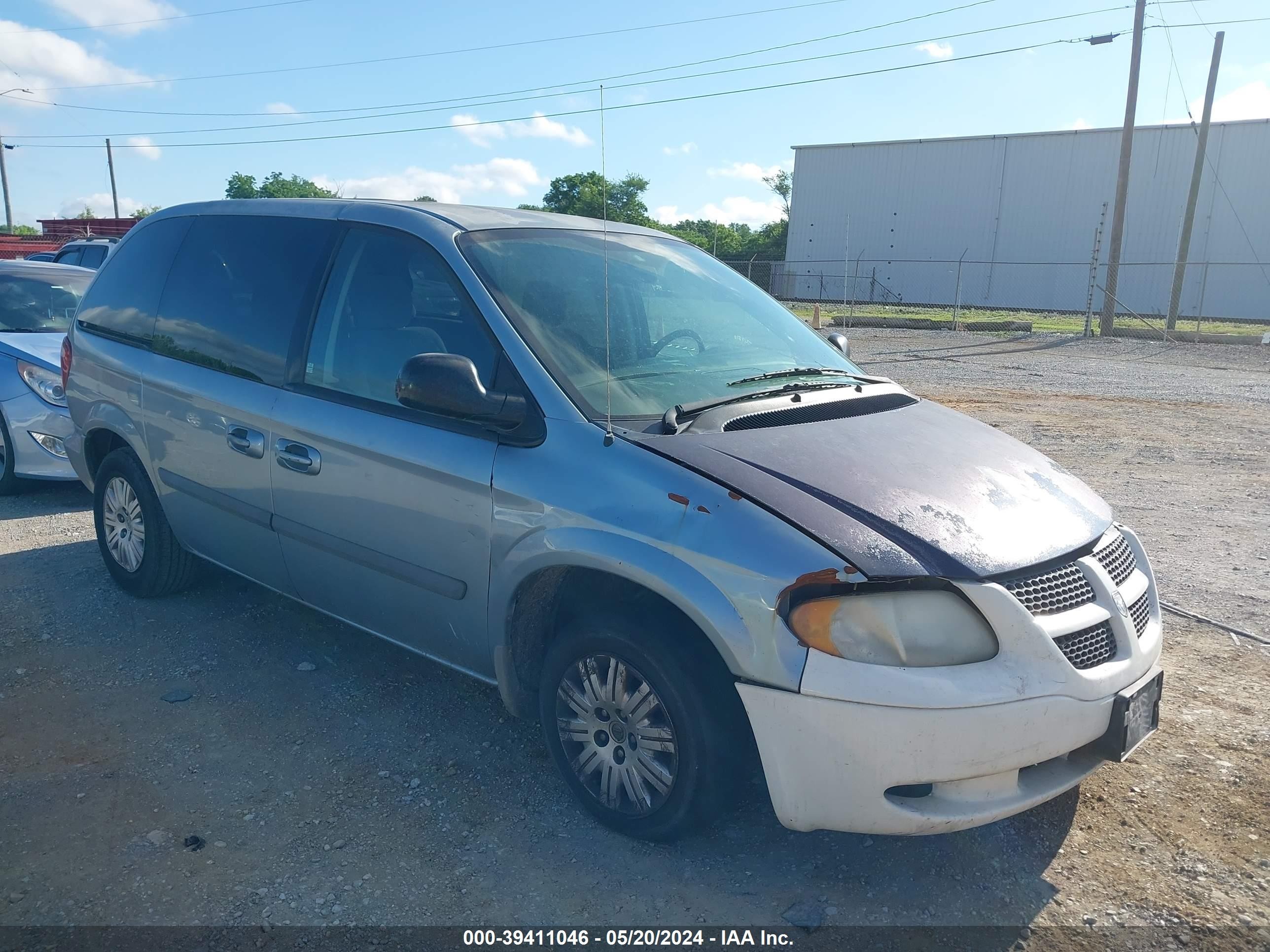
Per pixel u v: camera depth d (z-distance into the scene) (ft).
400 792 10.88
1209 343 74.28
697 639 9.28
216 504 13.79
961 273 127.44
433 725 12.40
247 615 15.79
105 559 16.79
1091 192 121.49
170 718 12.47
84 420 16.30
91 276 27.22
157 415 14.57
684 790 9.29
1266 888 9.30
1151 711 9.52
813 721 8.36
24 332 23.94
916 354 64.44
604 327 11.38
